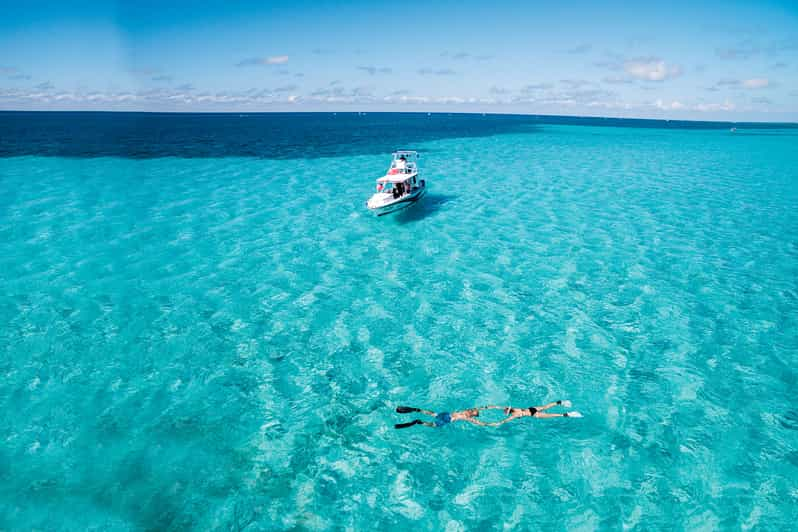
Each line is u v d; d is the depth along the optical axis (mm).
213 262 16953
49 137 60656
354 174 34812
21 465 7703
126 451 8117
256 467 7891
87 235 19344
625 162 44781
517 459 8133
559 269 16719
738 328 12625
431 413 9250
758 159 49656
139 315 13000
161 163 38375
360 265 16969
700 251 18594
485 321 13031
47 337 11695
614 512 7051
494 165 41031
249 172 34875
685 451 8281
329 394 9914
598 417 9195
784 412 9305
